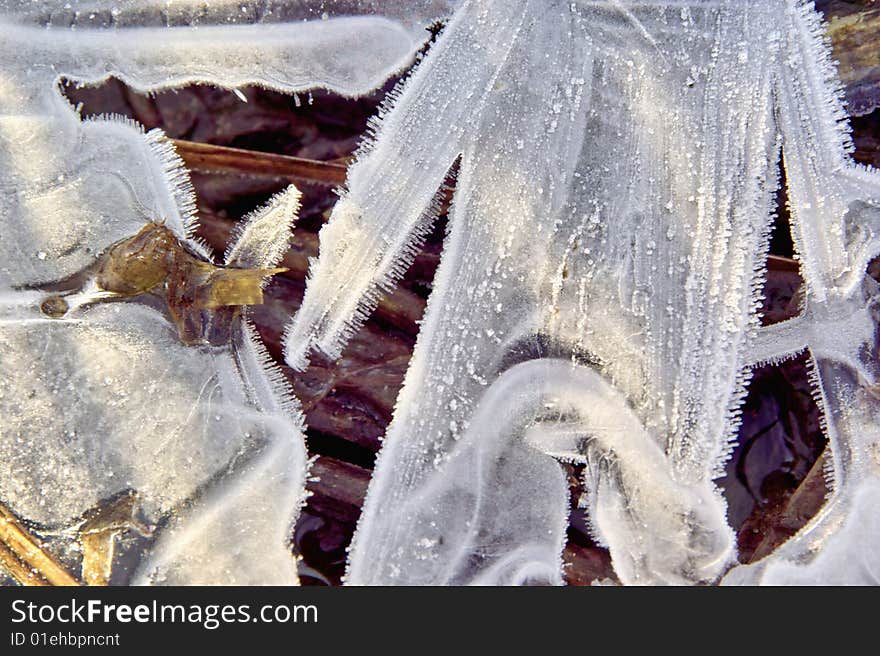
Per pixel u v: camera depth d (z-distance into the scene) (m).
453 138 0.82
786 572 0.82
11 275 0.82
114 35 0.83
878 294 0.83
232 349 0.82
